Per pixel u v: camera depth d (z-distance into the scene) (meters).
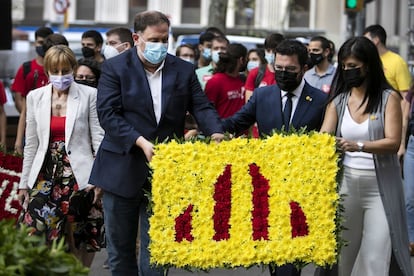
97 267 11.92
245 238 8.06
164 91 8.29
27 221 9.44
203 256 8.00
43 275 5.27
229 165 8.05
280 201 8.11
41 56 13.56
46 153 9.48
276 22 58.59
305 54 8.70
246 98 13.22
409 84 13.05
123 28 11.84
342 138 8.23
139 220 8.63
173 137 8.36
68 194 9.46
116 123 8.11
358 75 8.28
